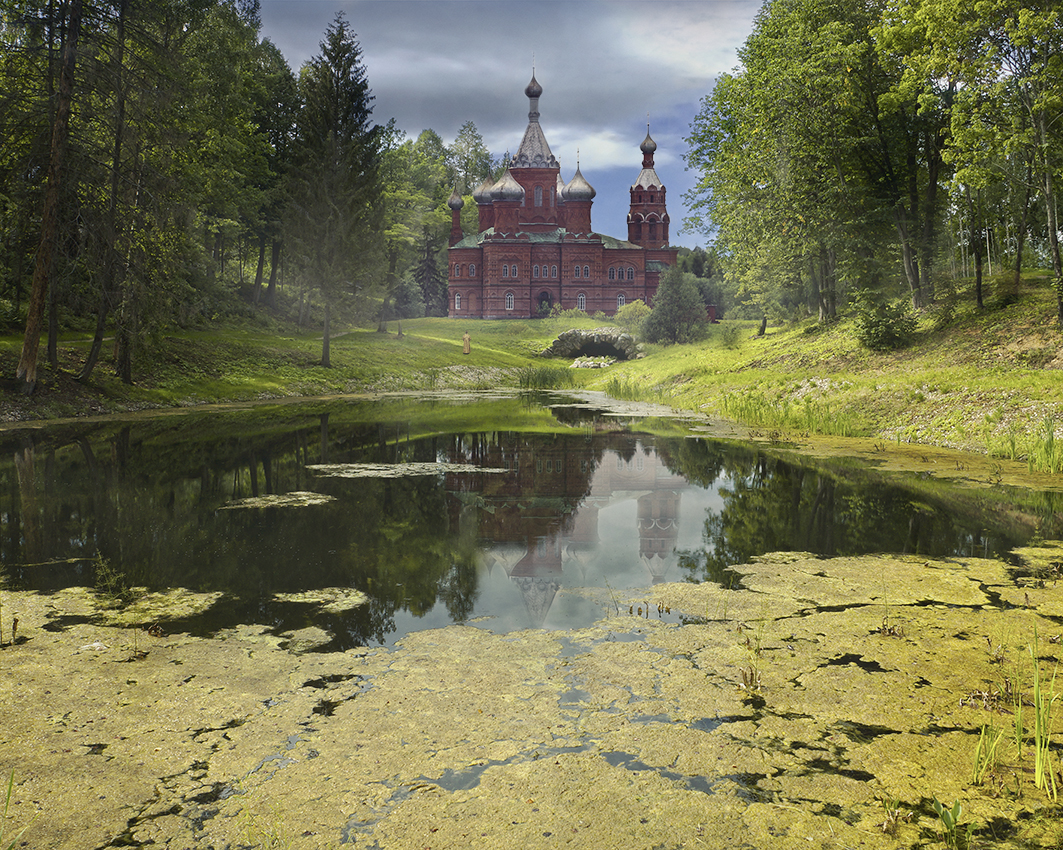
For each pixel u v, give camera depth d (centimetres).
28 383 1973
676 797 312
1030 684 419
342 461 1300
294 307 5684
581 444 1548
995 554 697
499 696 405
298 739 359
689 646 477
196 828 290
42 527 796
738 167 3062
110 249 2092
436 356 4612
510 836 285
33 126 1944
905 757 345
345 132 3878
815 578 624
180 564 664
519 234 8825
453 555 699
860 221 2698
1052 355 1727
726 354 3269
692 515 878
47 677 428
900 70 2461
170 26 2578
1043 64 1788
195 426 1831
